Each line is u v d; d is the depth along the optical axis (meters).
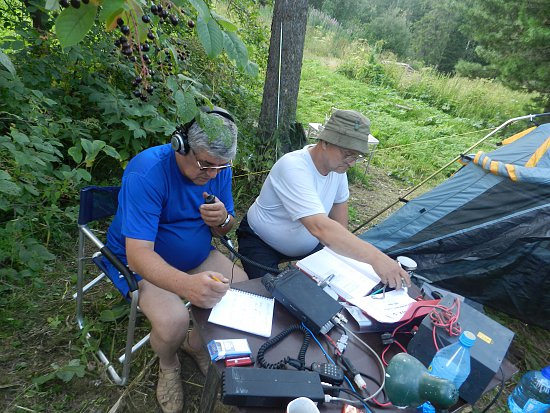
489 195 2.51
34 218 2.24
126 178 1.48
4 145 1.89
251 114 4.08
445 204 2.67
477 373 1.06
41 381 1.62
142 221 1.43
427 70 10.88
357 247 1.55
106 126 2.79
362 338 1.28
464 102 9.03
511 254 2.40
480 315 1.23
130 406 1.65
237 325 1.22
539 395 1.23
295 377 1.03
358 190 4.54
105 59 2.75
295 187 1.74
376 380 1.14
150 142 2.97
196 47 3.39
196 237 1.68
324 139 1.70
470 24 8.19
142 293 1.54
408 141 6.32
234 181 3.61
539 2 6.67
